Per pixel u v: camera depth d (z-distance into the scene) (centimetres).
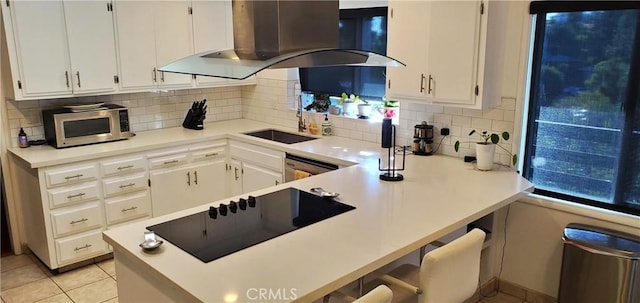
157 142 412
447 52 317
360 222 229
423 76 333
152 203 416
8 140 389
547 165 325
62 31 373
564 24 302
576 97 305
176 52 439
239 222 231
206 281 174
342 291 229
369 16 404
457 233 318
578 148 310
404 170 322
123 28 405
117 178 391
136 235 215
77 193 369
